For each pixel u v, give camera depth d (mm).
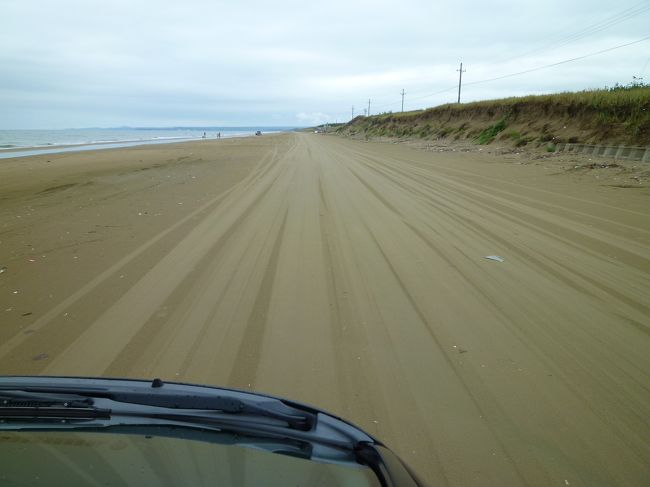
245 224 10305
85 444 1777
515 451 3162
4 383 2246
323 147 47719
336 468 1769
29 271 6996
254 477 1657
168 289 6277
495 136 39375
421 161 28094
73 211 11719
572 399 3836
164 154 33688
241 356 4492
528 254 8164
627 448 3223
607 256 8039
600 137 27547
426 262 7660
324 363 4387
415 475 2018
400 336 4988
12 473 1577
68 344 4703
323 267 7328
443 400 3793
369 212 11898
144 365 4293
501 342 4871
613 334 5086
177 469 1657
